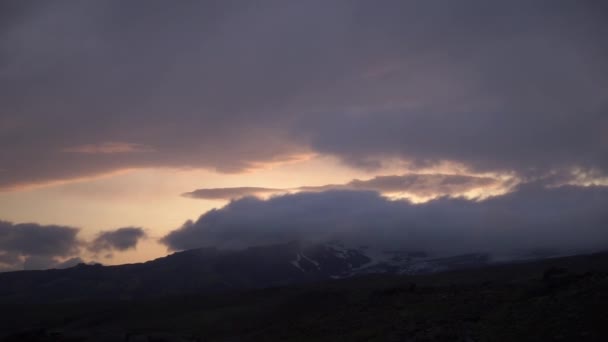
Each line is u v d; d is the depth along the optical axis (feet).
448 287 198.90
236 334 216.13
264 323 228.43
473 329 138.10
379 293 210.38
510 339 125.29
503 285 184.96
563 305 135.85
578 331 118.93
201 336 221.05
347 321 180.55
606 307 125.08
